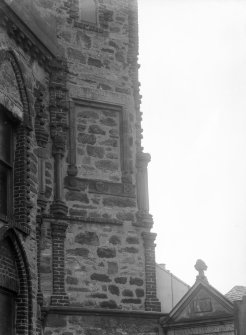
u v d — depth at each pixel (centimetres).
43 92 2025
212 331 1947
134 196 2080
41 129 1973
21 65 1894
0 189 1781
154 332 1978
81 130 2073
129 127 2136
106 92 2136
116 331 1925
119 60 2194
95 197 2027
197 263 2025
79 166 2036
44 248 1916
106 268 1977
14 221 1730
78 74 2114
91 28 2178
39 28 1973
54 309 1856
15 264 1742
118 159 2097
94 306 1928
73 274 1931
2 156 1800
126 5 2262
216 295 1966
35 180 1889
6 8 1806
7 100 1808
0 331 1661
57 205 1952
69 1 2167
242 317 1908
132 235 2038
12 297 1734
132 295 1983
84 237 1977
